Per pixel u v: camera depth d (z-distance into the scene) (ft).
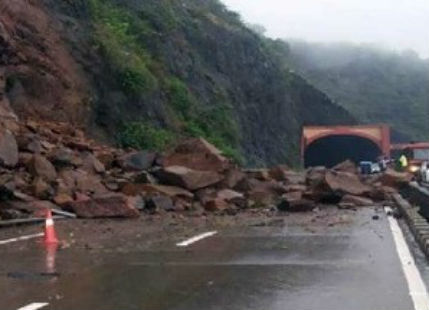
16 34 104.42
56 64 108.99
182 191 79.97
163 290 31.65
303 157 285.43
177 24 185.47
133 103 125.90
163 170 81.66
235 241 49.47
